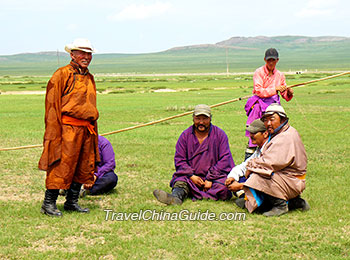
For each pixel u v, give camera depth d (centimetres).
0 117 2688
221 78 12750
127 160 1264
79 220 726
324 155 1312
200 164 873
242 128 2036
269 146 768
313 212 757
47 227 697
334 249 600
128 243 621
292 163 751
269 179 750
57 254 587
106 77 15950
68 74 736
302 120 2288
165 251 599
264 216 750
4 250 599
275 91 959
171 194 826
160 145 1552
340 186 936
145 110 3108
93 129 771
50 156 731
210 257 577
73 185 775
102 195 898
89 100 752
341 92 4697
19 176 1074
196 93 5491
